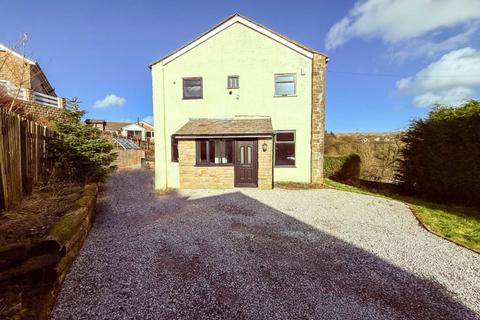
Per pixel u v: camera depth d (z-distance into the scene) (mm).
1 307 2502
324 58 12016
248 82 12406
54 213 4555
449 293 3617
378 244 5277
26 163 5535
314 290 3611
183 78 12562
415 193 10914
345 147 21422
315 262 4449
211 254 4629
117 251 4629
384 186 13625
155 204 8461
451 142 9086
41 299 2854
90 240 5094
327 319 3033
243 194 9953
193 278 3820
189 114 12586
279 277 3928
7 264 2930
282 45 12273
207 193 10281
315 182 12148
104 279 3693
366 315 3113
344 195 9922
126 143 28734
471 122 8375
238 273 4004
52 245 3203
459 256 4766
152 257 4438
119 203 8578
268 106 12406
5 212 4320
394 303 3371
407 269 4270
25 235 3602
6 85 14039
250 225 6285
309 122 12266
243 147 11320
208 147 11422
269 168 11086
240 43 12375
